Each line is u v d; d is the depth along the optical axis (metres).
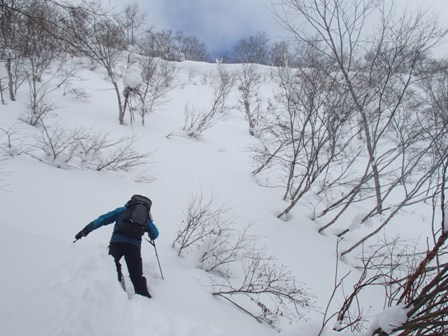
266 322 4.81
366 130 7.56
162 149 11.04
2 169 6.48
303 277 6.53
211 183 9.57
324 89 8.49
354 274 7.23
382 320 1.84
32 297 2.17
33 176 6.64
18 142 7.98
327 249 7.97
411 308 1.83
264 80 24.36
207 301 4.62
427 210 12.16
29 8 5.13
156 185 8.41
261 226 7.96
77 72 16.97
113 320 2.41
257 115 16.94
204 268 5.76
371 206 11.60
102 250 4.78
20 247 2.68
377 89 8.34
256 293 5.03
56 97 13.33
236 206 8.55
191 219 5.98
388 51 7.46
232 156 13.31
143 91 15.63
